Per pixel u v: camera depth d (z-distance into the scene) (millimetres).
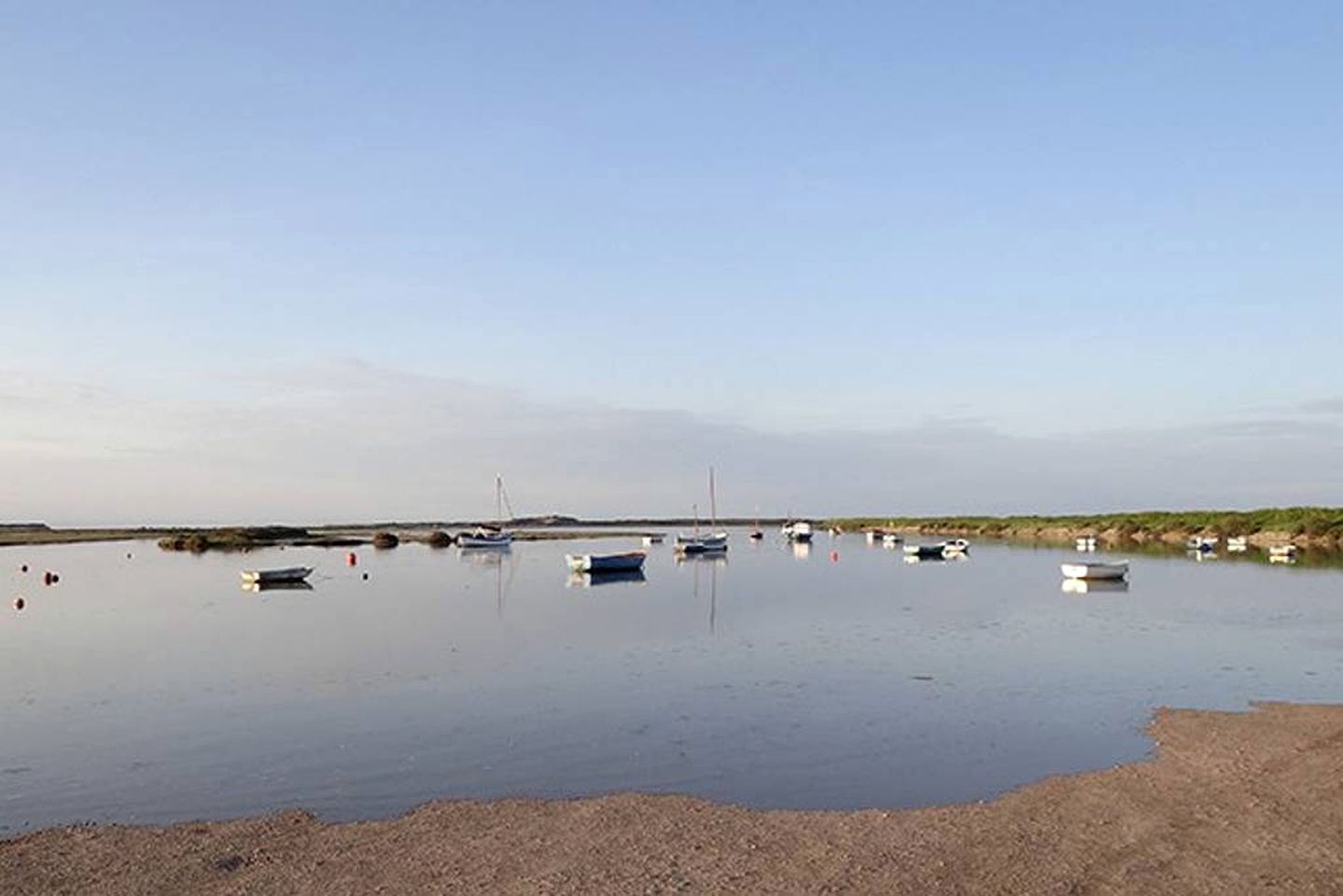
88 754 21766
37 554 114938
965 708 25219
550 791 18969
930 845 15477
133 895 14008
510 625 42375
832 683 28484
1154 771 19234
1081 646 35094
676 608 48875
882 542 133875
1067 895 13422
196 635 40344
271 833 16578
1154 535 111938
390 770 20328
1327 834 15352
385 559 98312
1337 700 25938
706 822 16719
